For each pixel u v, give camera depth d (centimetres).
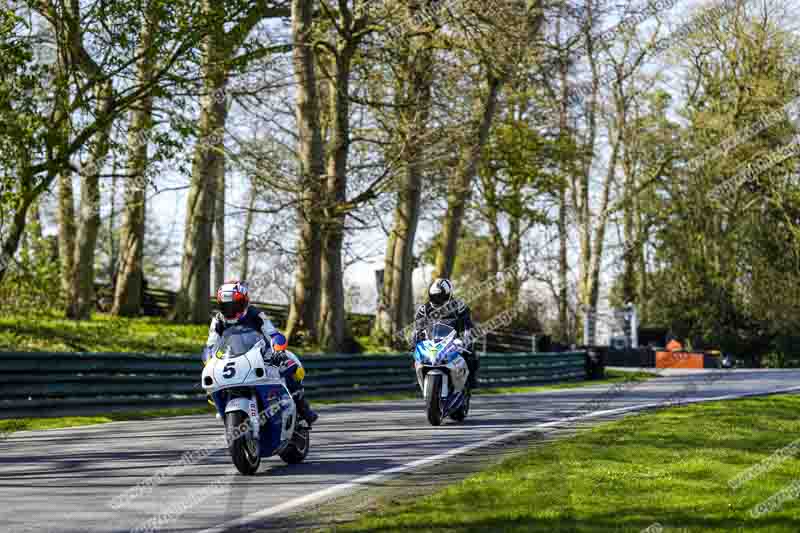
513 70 5041
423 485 1565
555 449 1902
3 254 3603
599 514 1279
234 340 1670
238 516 1327
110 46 3384
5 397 2592
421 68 4816
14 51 3244
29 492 1511
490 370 4356
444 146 4738
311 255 4841
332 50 4688
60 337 4450
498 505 1337
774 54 7981
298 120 4722
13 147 3359
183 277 6022
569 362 5153
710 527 1212
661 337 8638
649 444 1988
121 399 2922
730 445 2000
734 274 9488
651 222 9094
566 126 6812
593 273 8412
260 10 3553
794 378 4991
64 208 6084
